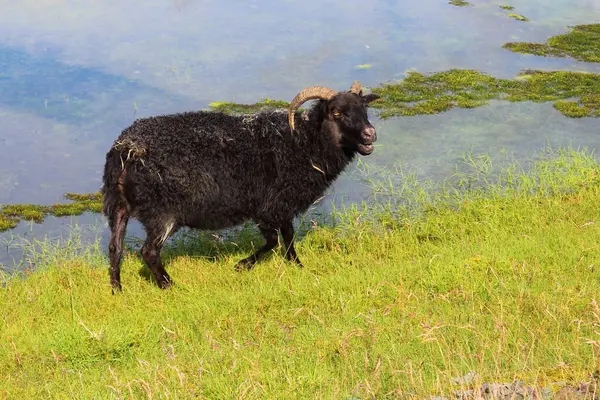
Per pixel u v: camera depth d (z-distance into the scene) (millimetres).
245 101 8297
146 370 4965
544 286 5465
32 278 6043
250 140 5828
